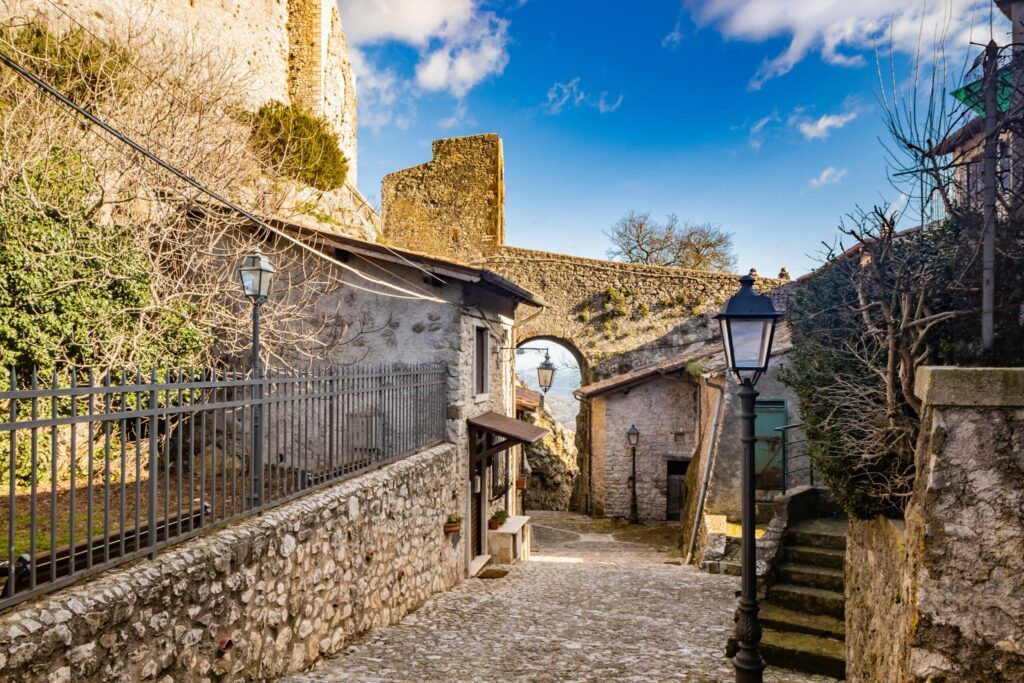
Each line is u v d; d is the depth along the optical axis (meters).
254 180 12.73
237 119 14.41
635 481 18.16
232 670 4.23
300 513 5.13
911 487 4.28
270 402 5.23
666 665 5.72
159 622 3.60
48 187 7.71
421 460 8.11
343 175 17.62
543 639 6.54
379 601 6.68
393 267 9.86
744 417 4.36
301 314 9.74
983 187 3.73
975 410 3.20
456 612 7.62
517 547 12.34
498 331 12.65
